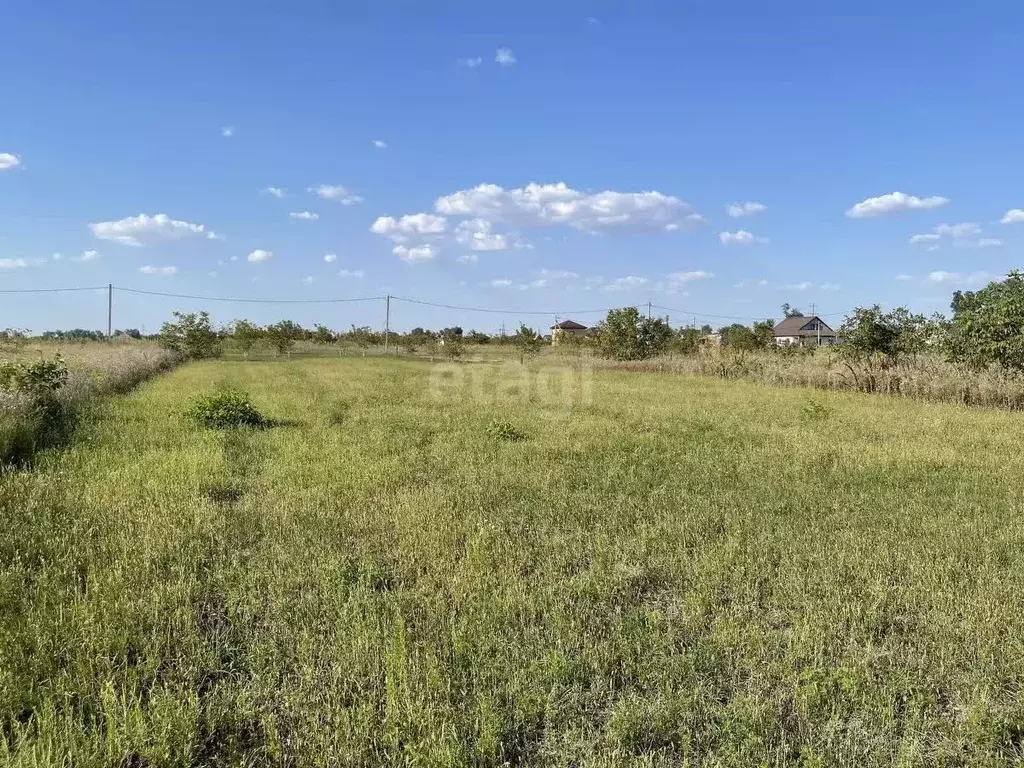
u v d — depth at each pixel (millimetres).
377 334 59438
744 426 12477
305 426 11883
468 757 2980
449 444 10133
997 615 4258
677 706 3344
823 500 7090
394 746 2990
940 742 3146
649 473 8273
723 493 7340
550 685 3559
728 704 3439
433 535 5738
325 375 25891
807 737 3166
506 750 3125
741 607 4461
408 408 15008
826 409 14375
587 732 3240
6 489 6617
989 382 17328
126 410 13273
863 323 20844
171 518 5930
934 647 3947
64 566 4789
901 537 5898
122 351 30922
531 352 43094
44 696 3295
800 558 5312
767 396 18781
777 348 33031
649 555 5461
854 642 3982
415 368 31234
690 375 29016
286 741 3162
